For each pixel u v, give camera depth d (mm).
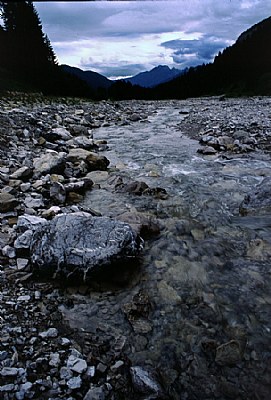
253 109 24469
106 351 3975
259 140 13930
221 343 4152
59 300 4738
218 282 5289
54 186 8047
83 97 45531
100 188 9250
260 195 7949
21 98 26672
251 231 6867
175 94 75312
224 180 9938
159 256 5938
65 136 14312
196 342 4172
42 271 5051
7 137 12234
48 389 3379
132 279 5293
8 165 9680
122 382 3578
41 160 9789
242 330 4359
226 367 3846
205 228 7082
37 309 4512
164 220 7387
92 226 5379
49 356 3771
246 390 3588
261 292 5062
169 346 4102
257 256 5969
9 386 3346
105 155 13141
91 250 5020
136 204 8211
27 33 46656
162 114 25891
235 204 8391
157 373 3717
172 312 4648
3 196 7098
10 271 5152
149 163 11852
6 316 4297
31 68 45062
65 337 4105
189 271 5547
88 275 4918
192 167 11297
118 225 5410
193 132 17172
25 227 6012
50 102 28250
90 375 3582
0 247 5621
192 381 3684
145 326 4391
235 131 15609
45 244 5156
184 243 6402
